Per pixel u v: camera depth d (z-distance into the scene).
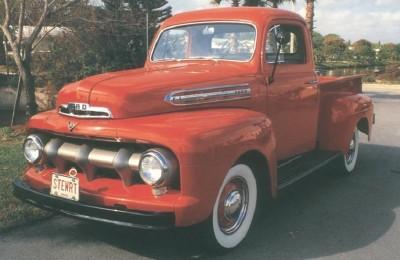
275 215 5.40
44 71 15.87
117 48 16.22
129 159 3.95
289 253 4.41
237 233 4.43
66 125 4.21
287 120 5.46
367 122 7.42
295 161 5.96
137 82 4.28
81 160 4.13
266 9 5.42
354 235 4.87
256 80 4.96
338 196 6.14
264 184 4.75
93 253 4.36
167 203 3.77
